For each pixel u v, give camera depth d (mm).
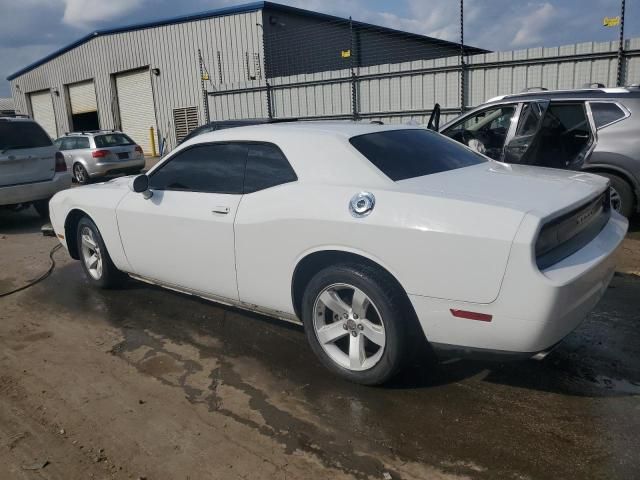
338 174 3375
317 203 3295
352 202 3160
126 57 24297
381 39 23828
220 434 2924
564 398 3145
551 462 2594
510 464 2592
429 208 2914
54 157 8992
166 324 4453
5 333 4434
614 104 6344
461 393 3232
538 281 2609
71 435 2967
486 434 2830
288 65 20312
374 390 3299
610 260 3115
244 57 20031
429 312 2945
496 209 2764
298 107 16719
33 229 8820
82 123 29516
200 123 22203
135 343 4117
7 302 5188
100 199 4902
